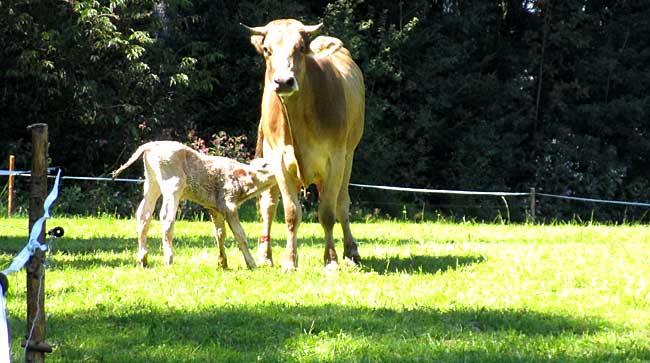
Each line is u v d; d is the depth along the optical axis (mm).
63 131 23734
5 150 23188
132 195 22938
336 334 7195
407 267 10930
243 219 21250
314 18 27141
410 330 7367
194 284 9250
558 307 8453
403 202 28328
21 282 9219
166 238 10492
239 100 26609
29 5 22391
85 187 23531
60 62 22641
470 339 7152
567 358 6562
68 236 14547
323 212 10547
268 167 10578
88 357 6441
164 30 24859
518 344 6984
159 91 24047
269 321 7598
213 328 7309
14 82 23000
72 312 7844
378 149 26984
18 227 16062
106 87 23672
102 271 10047
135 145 23594
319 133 10227
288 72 9531
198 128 26344
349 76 11727
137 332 7137
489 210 28219
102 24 22000
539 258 11750
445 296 8797
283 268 10305
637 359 6559
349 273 10188
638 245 14008
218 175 10492
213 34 26469
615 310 8383
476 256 11977
